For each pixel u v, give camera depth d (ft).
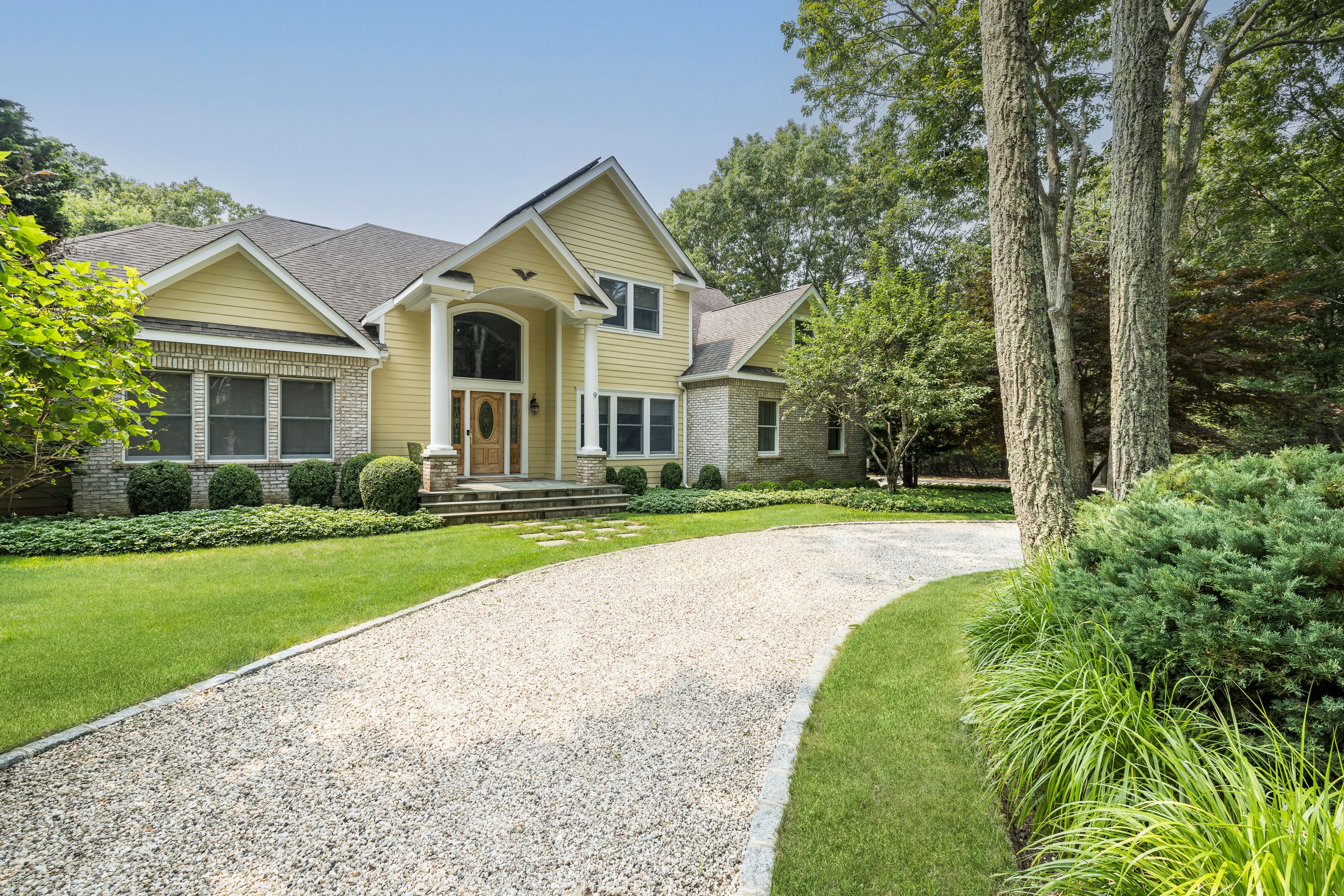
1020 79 15.69
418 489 34.37
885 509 45.62
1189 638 8.01
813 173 114.21
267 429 35.88
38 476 13.19
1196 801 6.53
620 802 9.08
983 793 8.98
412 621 17.74
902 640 15.88
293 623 16.90
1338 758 6.93
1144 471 18.72
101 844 7.95
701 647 15.98
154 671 13.48
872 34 44.29
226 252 34.30
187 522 27.86
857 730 11.01
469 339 45.62
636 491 46.93
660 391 54.85
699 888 7.28
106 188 112.78
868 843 7.89
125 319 12.75
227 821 8.48
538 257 42.96
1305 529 7.93
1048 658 10.57
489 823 8.52
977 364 51.01
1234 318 42.60
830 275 118.52
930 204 98.37
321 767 10.00
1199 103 32.53
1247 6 37.09
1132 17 19.17
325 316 37.58
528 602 19.97
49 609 17.37
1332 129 48.47
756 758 10.41
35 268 12.46
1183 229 70.90
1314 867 5.08
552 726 11.56
